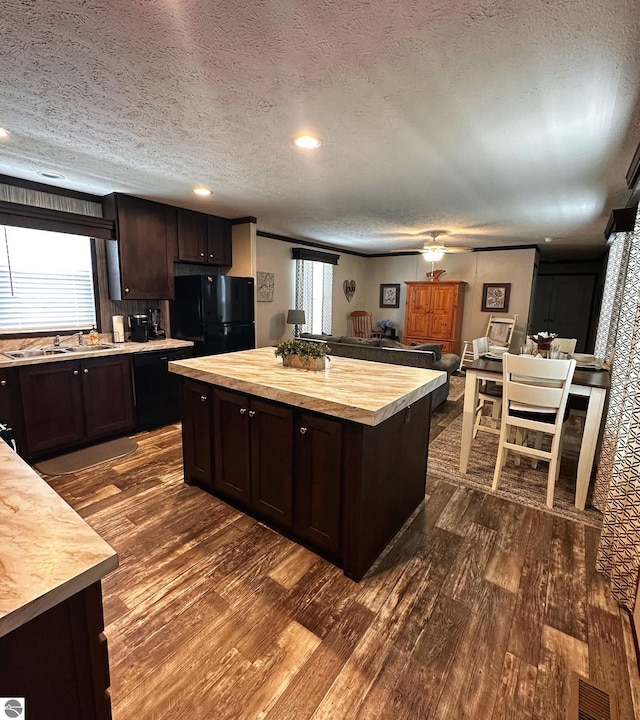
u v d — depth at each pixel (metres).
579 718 1.26
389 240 6.50
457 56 1.48
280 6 1.22
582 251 7.69
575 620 1.65
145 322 4.09
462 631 1.59
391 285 8.41
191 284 4.20
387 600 1.75
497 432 3.19
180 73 1.62
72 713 0.75
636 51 1.42
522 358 2.54
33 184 3.28
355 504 1.82
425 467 2.57
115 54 1.49
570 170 2.76
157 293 4.07
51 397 3.16
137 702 1.29
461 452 3.06
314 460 1.96
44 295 3.57
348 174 2.95
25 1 1.19
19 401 2.99
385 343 4.95
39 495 0.95
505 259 7.01
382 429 1.92
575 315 9.36
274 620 1.63
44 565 0.70
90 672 0.76
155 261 4.01
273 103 1.88
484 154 2.49
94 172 2.99
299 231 5.70
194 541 2.15
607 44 1.39
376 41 1.40
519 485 2.88
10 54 1.49
